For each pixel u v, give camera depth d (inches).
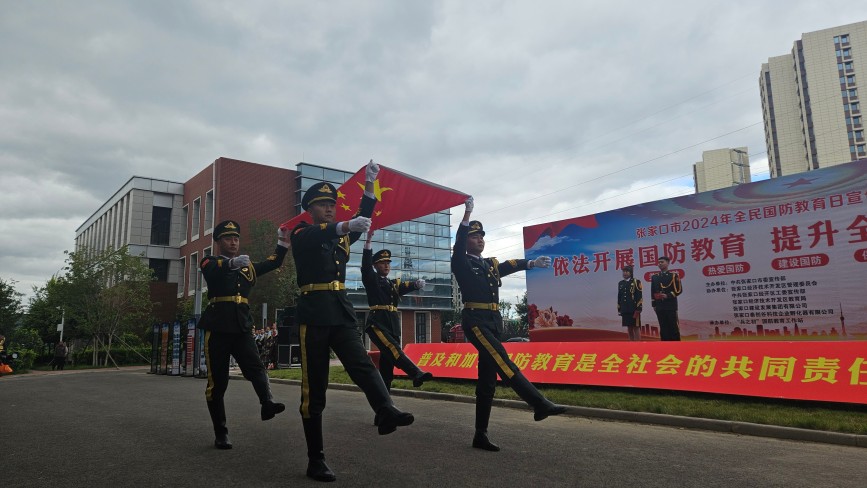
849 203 420.2
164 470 177.6
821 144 3243.1
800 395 305.0
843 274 418.6
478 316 211.8
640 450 221.1
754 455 217.6
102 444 221.9
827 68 3280.0
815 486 169.5
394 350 287.6
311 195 181.5
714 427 283.7
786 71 3501.5
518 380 194.5
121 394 451.8
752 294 459.5
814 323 428.1
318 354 169.8
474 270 216.8
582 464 191.6
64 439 234.2
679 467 191.3
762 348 338.6
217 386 215.3
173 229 1765.5
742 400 325.4
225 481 164.1
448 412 330.0
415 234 1815.9
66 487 158.7
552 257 589.3
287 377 604.7
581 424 296.0
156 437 237.1
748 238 465.7
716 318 476.4
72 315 1187.9
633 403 328.2
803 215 440.5
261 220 1450.5
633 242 533.6
